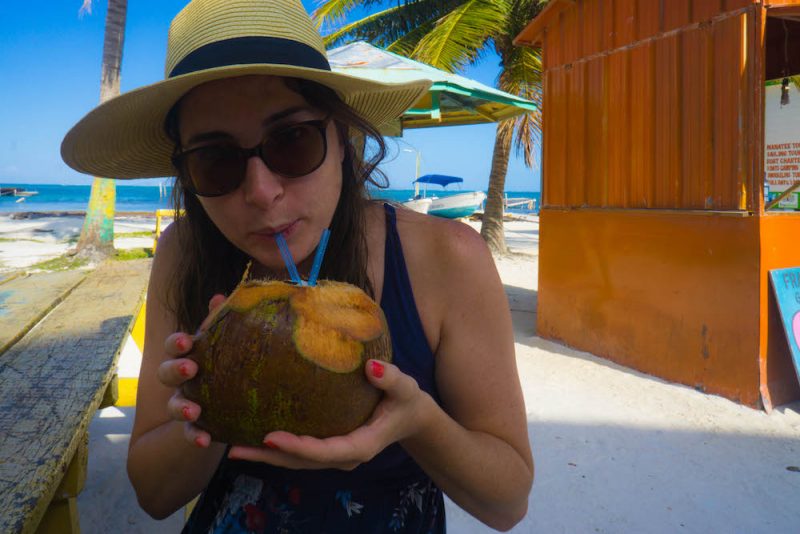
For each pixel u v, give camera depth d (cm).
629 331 532
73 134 125
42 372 169
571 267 598
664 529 286
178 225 141
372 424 89
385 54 754
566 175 607
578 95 588
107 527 268
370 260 124
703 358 468
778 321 437
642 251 516
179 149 122
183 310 135
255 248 112
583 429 398
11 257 1240
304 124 108
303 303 90
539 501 310
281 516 125
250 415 85
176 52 112
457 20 1010
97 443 353
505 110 904
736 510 302
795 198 572
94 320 236
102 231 1256
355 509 125
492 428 127
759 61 420
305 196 109
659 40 496
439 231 125
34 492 100
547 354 577
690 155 474
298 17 112
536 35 647
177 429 121
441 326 126
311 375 84
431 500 135
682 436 387
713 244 455
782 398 441
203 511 135
